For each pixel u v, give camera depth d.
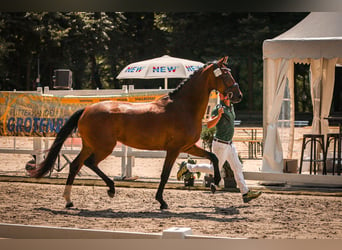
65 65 51.38
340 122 15.01
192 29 50.88
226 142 11.20
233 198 12.29
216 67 10.81
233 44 49.09
